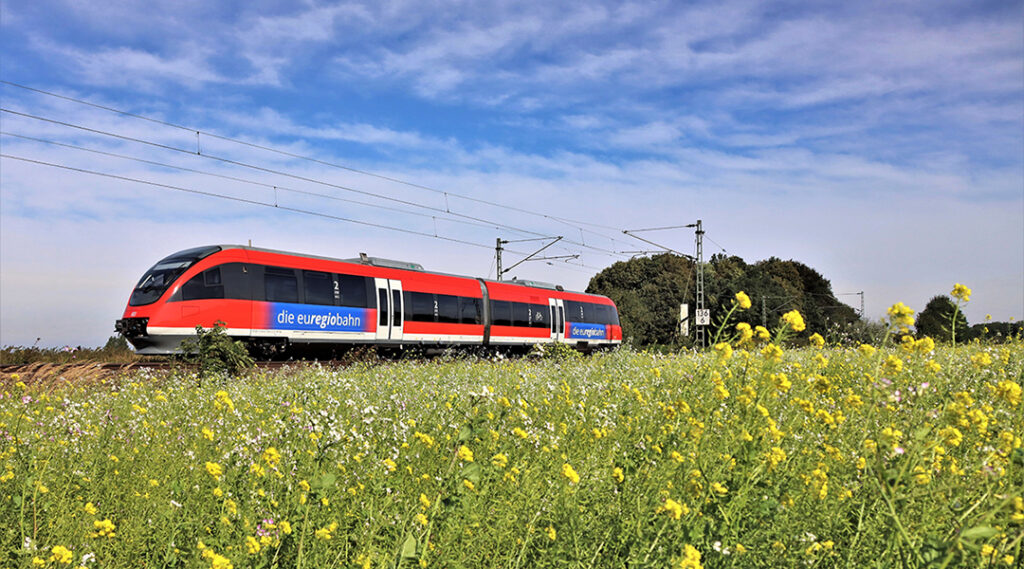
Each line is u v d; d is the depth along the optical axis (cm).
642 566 308
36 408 814
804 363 860
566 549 349
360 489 458
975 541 266
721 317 472
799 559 324
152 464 580
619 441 557
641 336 5694
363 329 2244
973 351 926
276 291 1992
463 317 2634
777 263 7325
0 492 466
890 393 371
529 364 1548
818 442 472
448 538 366
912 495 315
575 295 3322
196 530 400
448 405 711
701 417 448
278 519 384
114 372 1383
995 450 383
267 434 620
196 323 1812
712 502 355
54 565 354
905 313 385
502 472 459
